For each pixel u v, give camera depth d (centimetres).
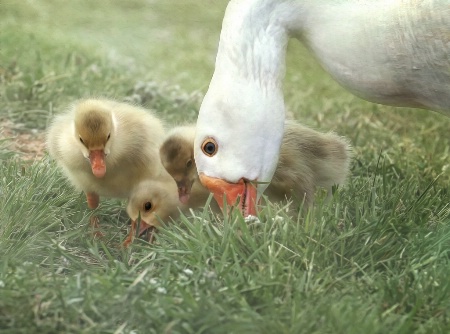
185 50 1700
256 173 708
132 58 1538
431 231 717
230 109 705
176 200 793
